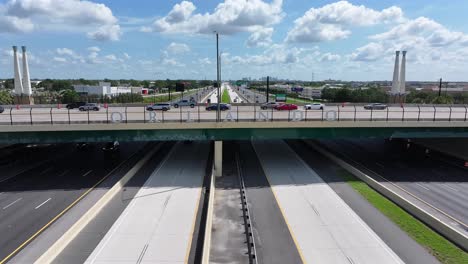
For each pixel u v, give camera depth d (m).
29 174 39.03
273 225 26.36
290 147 53.69
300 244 23.47
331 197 32.03
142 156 47.25
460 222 26.81
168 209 29.12
